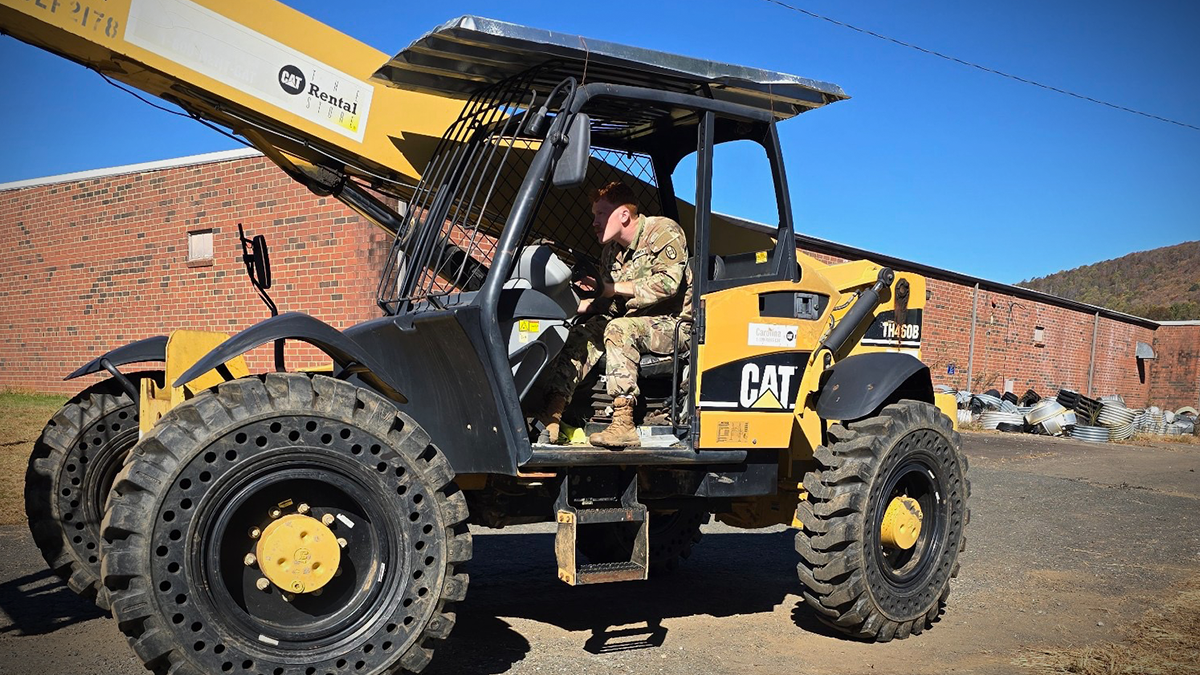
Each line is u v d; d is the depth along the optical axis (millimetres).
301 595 3451
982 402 23203
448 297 4039
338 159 5125
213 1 4574
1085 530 8414
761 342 4594
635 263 4453
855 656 4488
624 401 4117
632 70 4215
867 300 5133
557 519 4035
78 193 15453
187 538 3180
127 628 3129
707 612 5281
